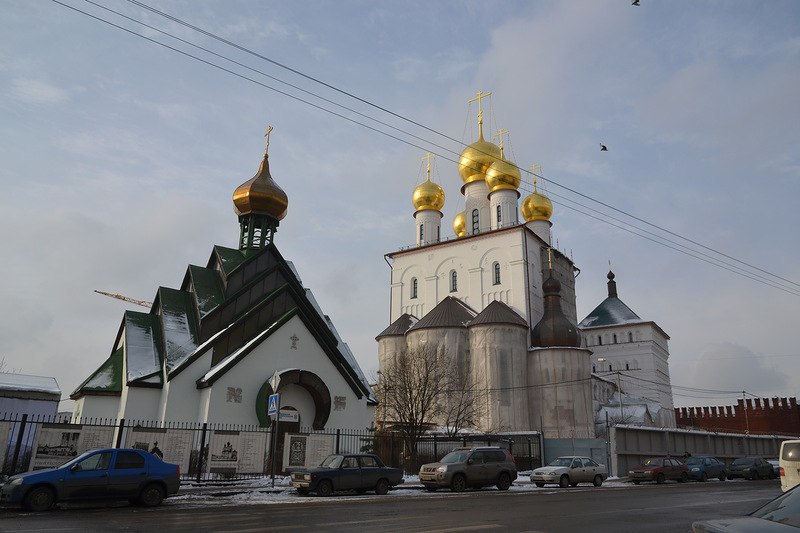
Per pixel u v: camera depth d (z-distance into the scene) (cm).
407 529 1203
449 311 5875
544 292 5994
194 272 3734
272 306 3519
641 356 8488
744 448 5488
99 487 1608
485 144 7188
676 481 3325
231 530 1177
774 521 646
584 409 5456
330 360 3381
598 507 1697
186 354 3192
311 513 1499
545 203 7362
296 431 3116
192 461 2591
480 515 1465
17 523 1274
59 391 3027
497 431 5016
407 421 3819
